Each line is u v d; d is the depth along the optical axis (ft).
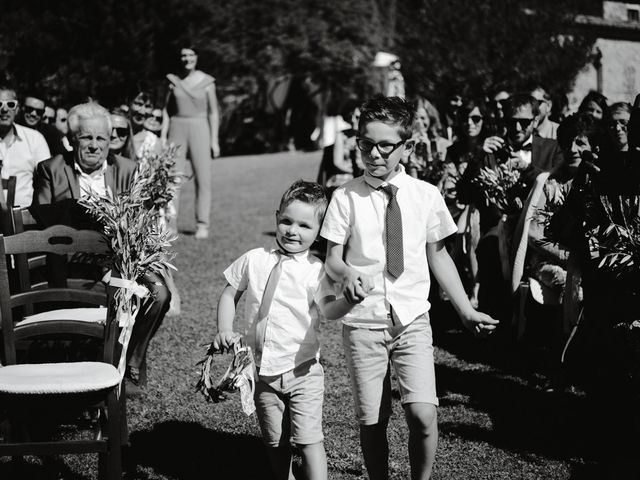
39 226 18.89
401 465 15.71
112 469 13.61
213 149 44.01
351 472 15.62
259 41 118.83
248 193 69.72
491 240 23.66
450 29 52.54
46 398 13.35
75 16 55.83
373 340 13.32
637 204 14.46
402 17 57.57
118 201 15.97
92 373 13.76
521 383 20.20
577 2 46.29
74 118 19.48
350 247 13.46
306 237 13.66
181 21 59.16
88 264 18.30
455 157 27.53
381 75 119.65
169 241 15.87
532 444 16.56
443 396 19.44
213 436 17.48
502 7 50.06
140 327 19.26
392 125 13.00
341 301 12.63
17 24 54.75
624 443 14.83
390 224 13.21
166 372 21.61
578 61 42.27
